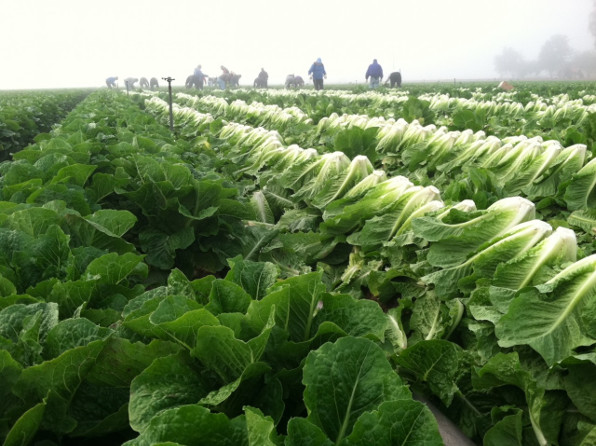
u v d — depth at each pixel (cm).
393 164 465
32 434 123
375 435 101
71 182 282
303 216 342
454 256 214
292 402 144
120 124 618
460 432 179
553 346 162
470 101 970
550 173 318
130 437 144
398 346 207
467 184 278
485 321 182
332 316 155
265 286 158
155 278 267
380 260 253
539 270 185
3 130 668
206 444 105
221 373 132
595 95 1108
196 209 285
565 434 156
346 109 890
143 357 135
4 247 184
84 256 190
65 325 138
